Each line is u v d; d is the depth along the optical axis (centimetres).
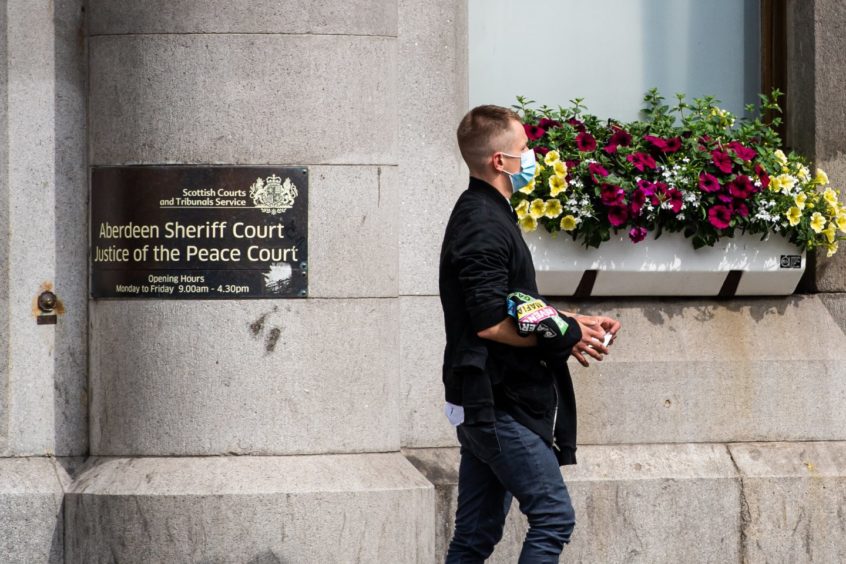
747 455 2275
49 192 2095
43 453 2091
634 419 2273
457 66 2247
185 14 2009
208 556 1923
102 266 2059
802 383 2328
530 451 1611
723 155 2308
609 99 2556
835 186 2477
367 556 1958
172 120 2009
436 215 2208
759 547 2236
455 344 1636
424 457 2177
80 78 2116
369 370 2033
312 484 1952
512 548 2167
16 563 2022
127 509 1945
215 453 1989
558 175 2236
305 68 2011
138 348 2016
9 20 2083
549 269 2280
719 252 2336
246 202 2000
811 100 2489
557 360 1606
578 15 2547
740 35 2594
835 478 2266
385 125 2053
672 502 2217
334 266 2016
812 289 2472
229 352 1992
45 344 2097
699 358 2303
